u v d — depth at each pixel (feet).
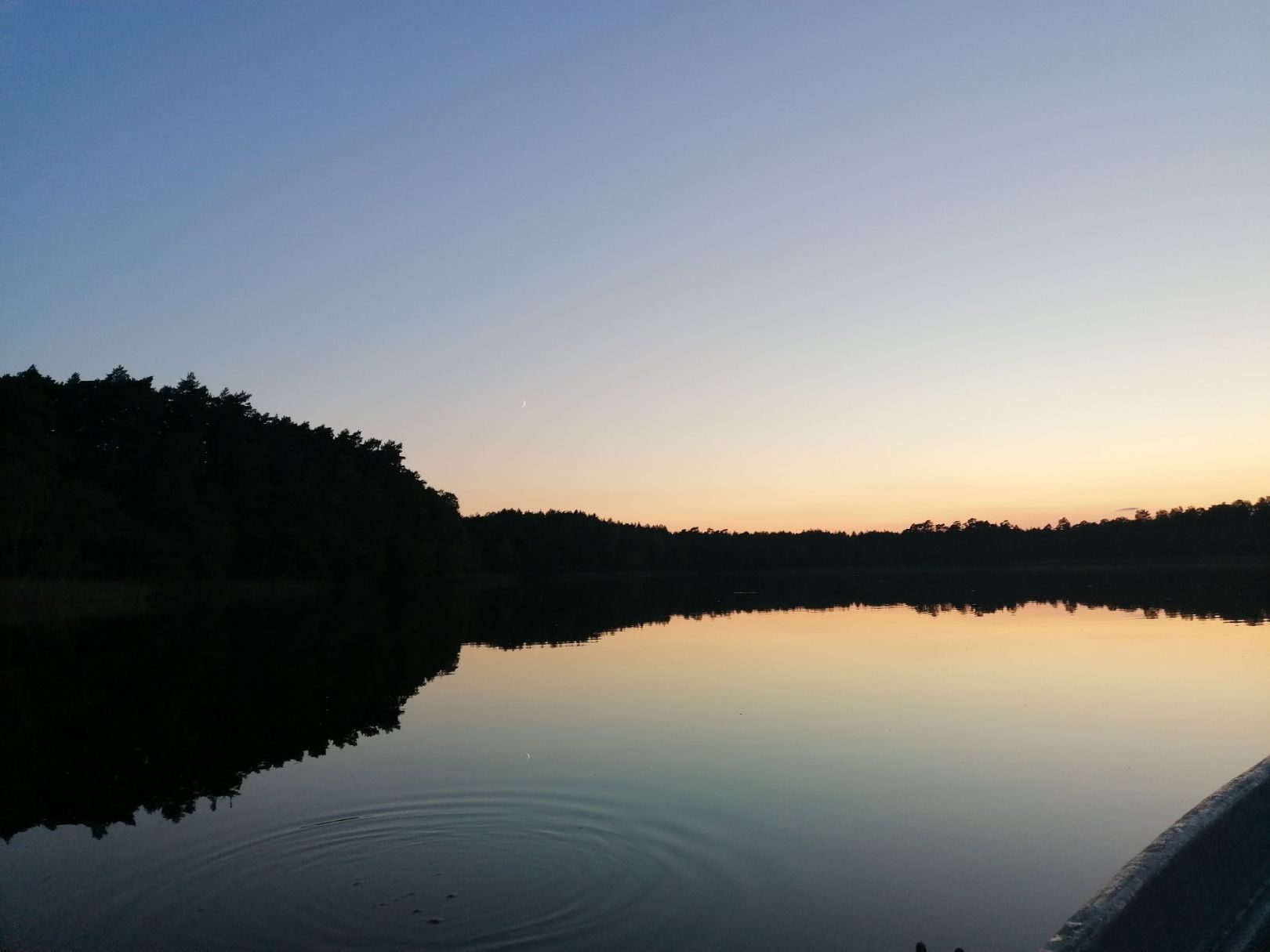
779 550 466.29
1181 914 14.03
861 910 26.71
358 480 269.23
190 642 109.19
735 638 106.93
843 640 101.45
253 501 231.30
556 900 27.78
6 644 106.32
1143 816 35.50
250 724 57.41
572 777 41.78
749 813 36.04
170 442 204.03
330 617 150.00
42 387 200.23
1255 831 17.42
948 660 82.17
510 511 444.96
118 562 189.88
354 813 36.99
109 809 38.32
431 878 29.60
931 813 35.94
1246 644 91.30
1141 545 391.65
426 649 99.66
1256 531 361.71
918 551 460.96
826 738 49.75
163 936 25.63
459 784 41.11
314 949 24.77
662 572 450.71
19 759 48.26
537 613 161.79
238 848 32.94
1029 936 25.03
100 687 73.31
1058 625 115.44
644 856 31.27
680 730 52.47
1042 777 41.14
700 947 24.41
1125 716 55.01
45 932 25.98
